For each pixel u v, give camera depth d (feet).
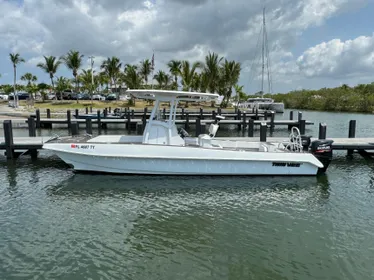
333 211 28.96
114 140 41.57
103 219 26.71
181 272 19.24
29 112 126.21
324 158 39.37
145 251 21.59
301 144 41.70
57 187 34.47
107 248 21.90
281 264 20.26
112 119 94.68
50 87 211.20
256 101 194.90
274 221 26.73
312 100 252.42
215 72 176.55
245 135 86.38
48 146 36.29
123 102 183.01
